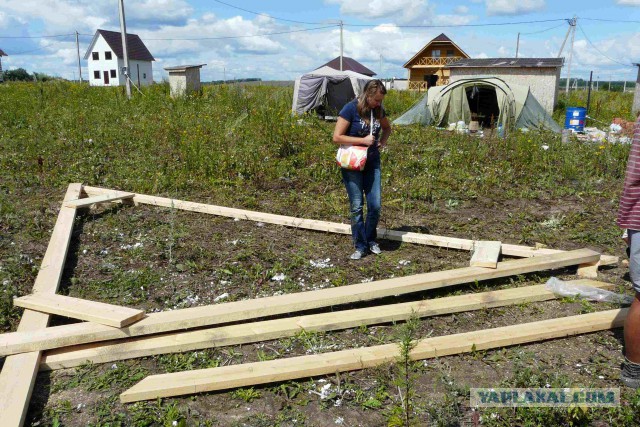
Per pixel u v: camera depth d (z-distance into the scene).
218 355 3.62
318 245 5.57
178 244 5.53
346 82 17.47
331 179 8.22
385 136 5.13
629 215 3.12
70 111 13.63
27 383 3.16
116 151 9.75
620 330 3.93
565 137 11.68
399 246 5.58
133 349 3.56
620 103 21.83
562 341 3.80
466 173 8.73
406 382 3.06
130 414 3.05
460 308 4.16
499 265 4.72
